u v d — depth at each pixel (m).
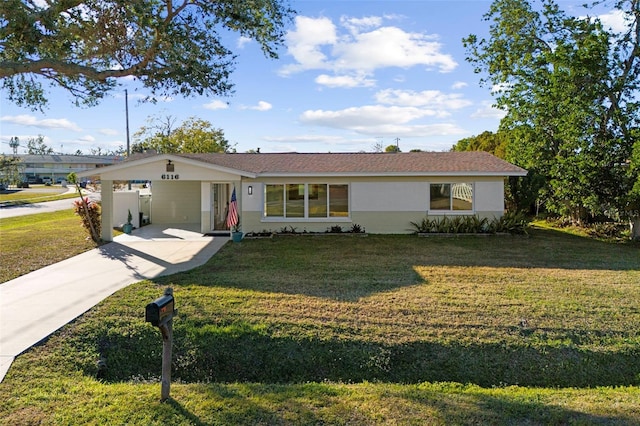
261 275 10.49
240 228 18.12
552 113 19.97
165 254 13.48
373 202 18.14
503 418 4.45
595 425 4.28
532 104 21.00
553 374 6.32
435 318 7.57
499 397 5.19
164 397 4.78
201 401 4.77
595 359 6.55
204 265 11.77
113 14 9.42
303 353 6.68
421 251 14.08
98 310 7.77
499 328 7.24
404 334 7.03
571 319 7.60
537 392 5.52
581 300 8.57
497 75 23.77
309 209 18.22
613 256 13.41
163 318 4.61
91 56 10.33
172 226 20.77
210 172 15.72
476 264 12.02
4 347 6.20
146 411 4.51
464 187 18.03
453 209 18.09
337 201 18.23
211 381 6.31
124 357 6.59
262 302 8.28
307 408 4.63
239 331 7.07
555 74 19.48
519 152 22.34
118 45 9.97
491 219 17.97
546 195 20.58
